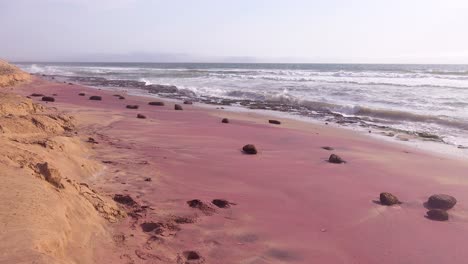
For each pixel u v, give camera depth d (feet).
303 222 17.51
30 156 16.81
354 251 15.12
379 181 24.20
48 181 14.40
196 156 27.76
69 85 88.58
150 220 15.94
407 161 29.35
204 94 81.20
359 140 37.45
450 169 27.32
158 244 14.03
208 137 35.06
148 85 101.65
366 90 79.25
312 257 14.38
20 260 8.86
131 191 19.36
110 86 100.58
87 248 12.28
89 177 20.76
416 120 48.88
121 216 15.89
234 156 28.60
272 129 41.16
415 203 20.67
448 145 36.14
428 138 39.19
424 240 16.42
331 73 157.99
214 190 20.86
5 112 30.09
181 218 16.48
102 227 14.26
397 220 18.39
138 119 42.78
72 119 36.09
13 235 9.85
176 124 41.22
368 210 19.42
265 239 15.43
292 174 24.81
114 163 23.99
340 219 18.16
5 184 12.56
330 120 50.21
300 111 57.77
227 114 52.65
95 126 36.27
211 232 15.53
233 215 17.46
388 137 39.68
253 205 19.02
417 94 71.15
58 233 11.16
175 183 21.34
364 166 27.48
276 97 69.92
